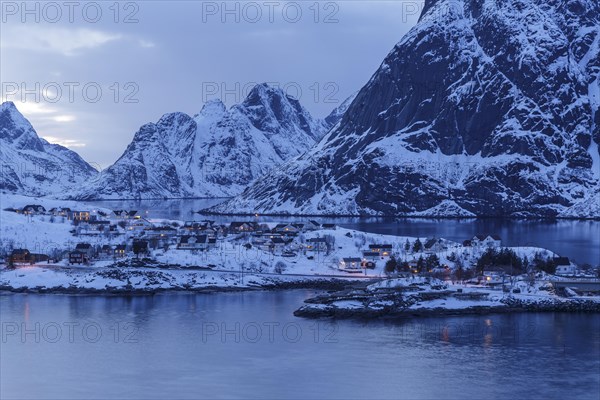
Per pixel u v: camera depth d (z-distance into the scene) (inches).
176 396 6314.0
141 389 6476.4
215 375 6806.1
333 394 6348.4
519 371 6875.0
